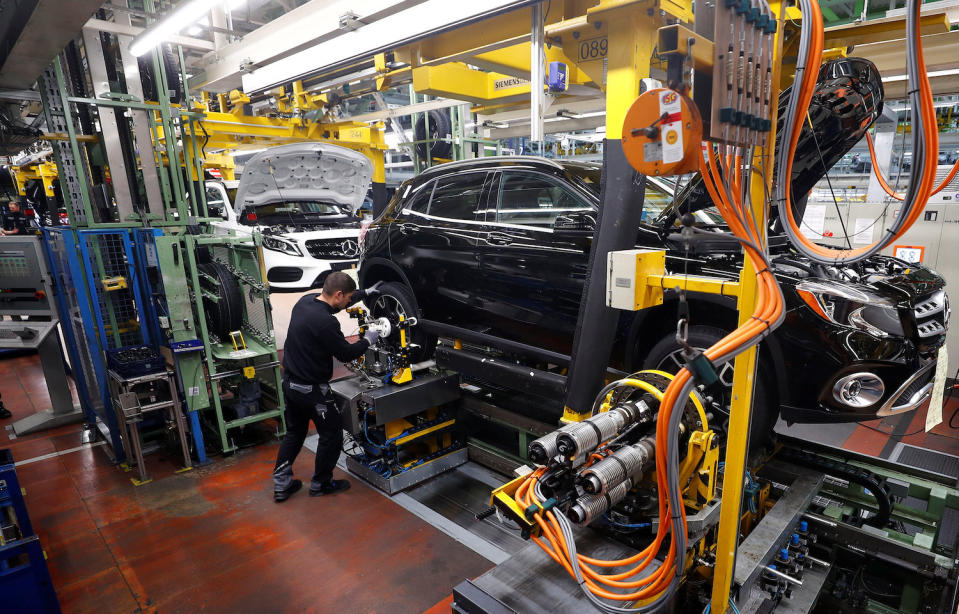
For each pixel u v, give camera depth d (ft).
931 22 10.91
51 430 15.94
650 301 6.15
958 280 16.67
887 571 8.32
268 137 20.75
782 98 7.90
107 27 12.41
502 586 6.02
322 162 18.30
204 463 13.37
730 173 4.74
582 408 9.07
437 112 26.07
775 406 9.12
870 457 9.45
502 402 12.90
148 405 12.37
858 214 17.75
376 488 11.90
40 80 12.18
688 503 6.86
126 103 12.72
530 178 11.75
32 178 43.16
